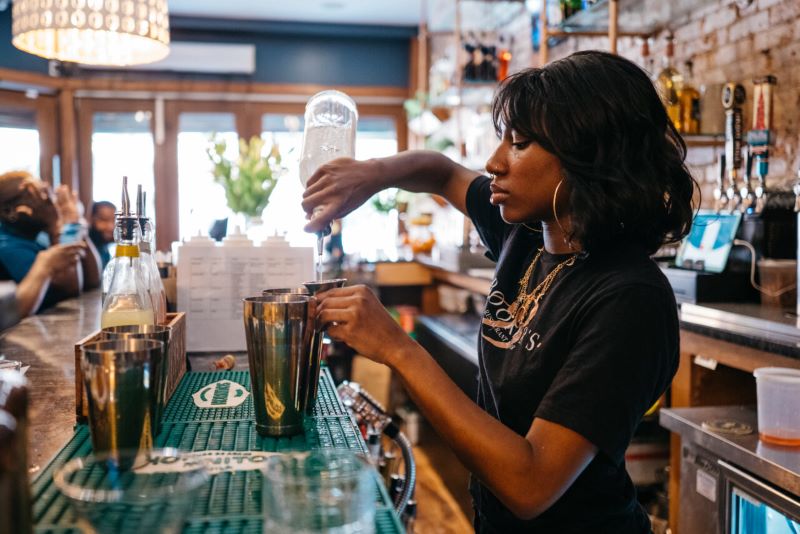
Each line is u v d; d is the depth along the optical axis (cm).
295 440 99
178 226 642
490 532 116
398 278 520
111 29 189
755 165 269
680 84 286
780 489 160
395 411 444
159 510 62
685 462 196
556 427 89
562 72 102
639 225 104
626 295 95
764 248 225
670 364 97
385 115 671
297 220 412
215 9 595
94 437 84
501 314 121
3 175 317
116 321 119
